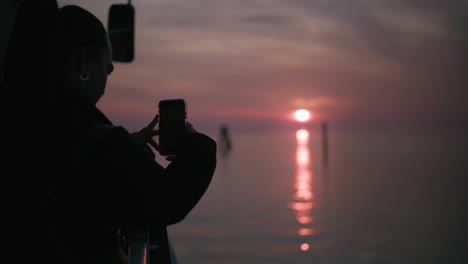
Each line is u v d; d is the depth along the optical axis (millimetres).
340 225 22906
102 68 1052
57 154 916
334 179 44812
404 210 27375
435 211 26734
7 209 898
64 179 914
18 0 1012
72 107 959
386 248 17969
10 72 948
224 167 60969
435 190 36094
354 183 41406
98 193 917
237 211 27688
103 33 1052
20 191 900
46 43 958
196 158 1023
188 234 21344
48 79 951
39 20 962
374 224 23156
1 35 1007
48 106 939
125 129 974
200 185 990
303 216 25688
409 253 17125
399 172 51312
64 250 926
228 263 16109
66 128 936
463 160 67938
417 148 110438
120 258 1024
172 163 1031
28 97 928
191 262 16344
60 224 927
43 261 909
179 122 1089
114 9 1622
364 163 65375
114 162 918
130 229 1171
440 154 84188
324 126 71438
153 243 1298
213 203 31172
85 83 1023
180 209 954
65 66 989
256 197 33625
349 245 18578
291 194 34875
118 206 920
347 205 29438
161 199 929
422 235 20328
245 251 17797
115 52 1613
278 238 20062
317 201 31312
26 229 900
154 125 1206
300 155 86125
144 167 937
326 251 17594
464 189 36031
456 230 21266
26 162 903
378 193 34750
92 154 920
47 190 915
